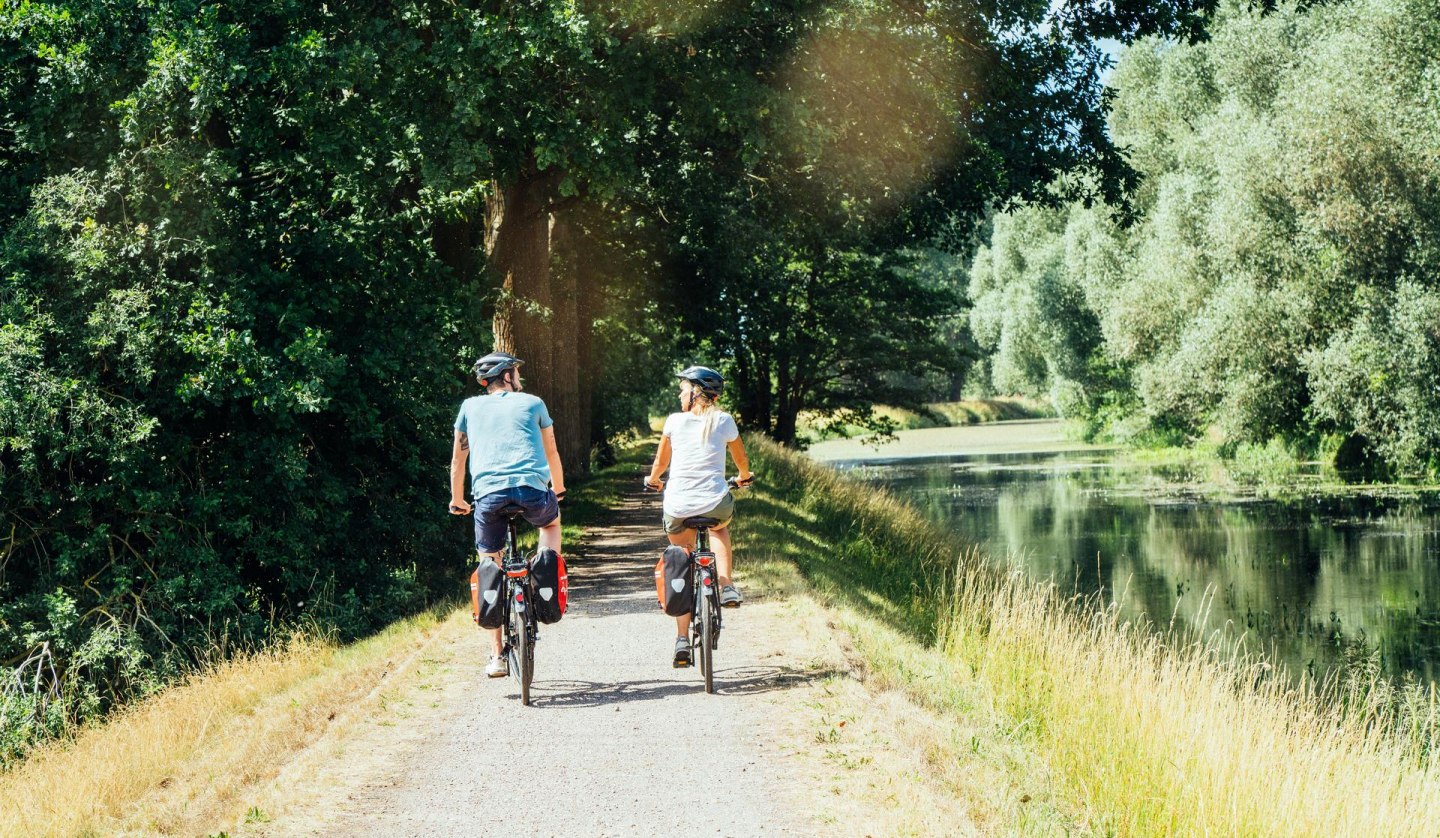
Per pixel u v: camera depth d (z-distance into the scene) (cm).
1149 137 4184
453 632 964
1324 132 2836
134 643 1152
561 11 1257
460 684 783
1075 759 671
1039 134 1998
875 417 4819
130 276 1188
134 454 1153
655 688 752
